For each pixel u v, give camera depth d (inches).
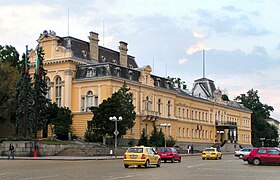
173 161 2153.1
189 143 4640.8
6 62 3432.6
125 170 1437.0
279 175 1267.2
